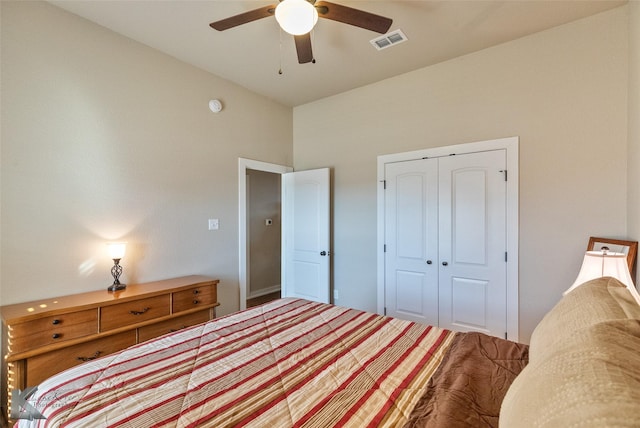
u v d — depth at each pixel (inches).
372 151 135.0
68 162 86.0
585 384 20.3
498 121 103.9
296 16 65.6
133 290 91.2
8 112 76.0
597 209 87.6
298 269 155.6
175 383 43.1
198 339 58.7
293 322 68.6
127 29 94.4
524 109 99.1
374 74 125.8
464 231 110.7
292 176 157.9
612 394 18.4
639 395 17.9
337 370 47.1
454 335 60.9
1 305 74.6
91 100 90.4
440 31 95.7
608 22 85.8
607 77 86.1
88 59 89.7
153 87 105.3
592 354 23.5
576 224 90.7
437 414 34.8
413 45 103.7
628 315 31.3
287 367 48.0
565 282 92.4
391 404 38.5
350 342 57.6
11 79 76.4
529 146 98.3
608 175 86.0
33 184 79.8
